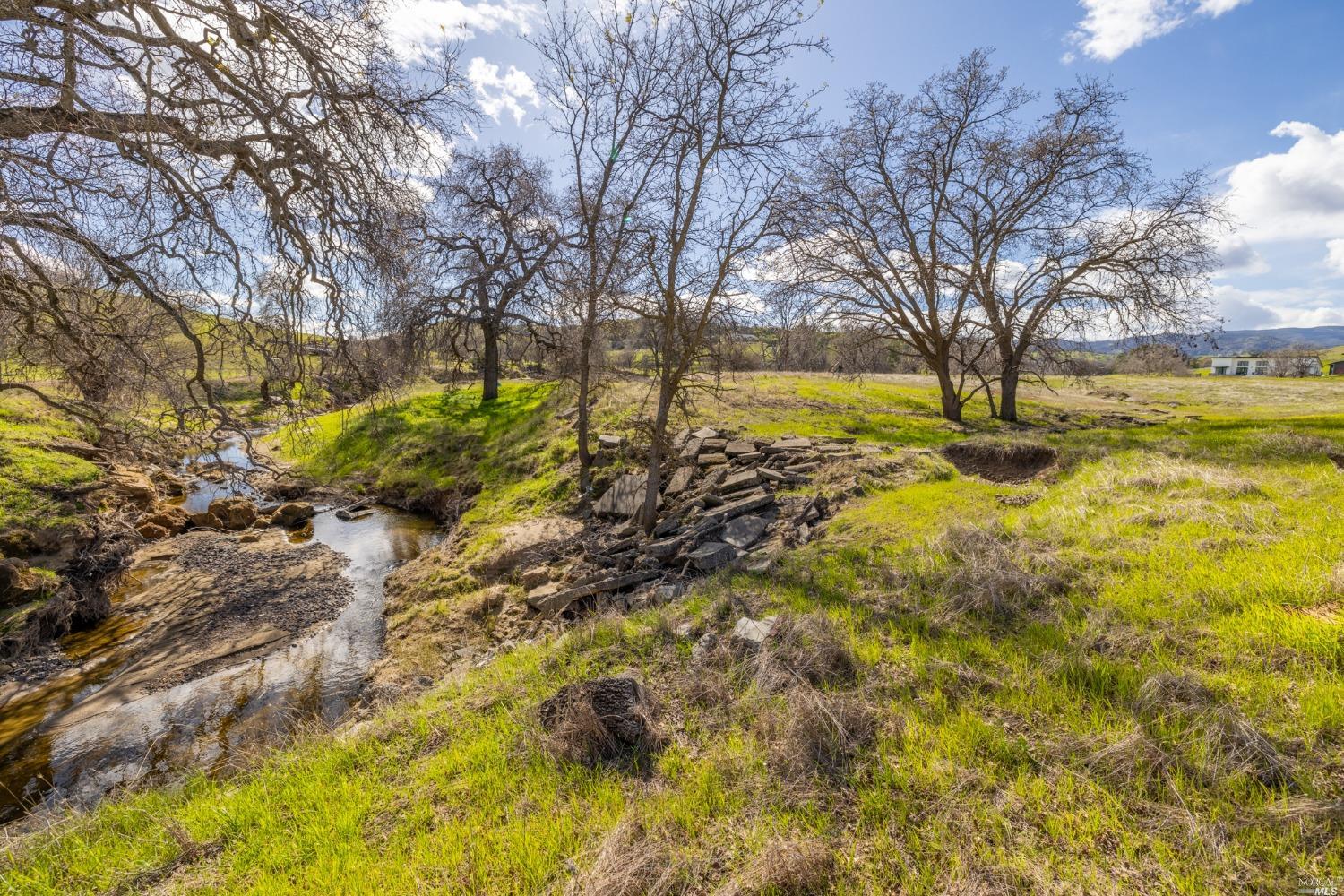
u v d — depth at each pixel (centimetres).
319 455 2364
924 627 532
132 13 578
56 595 1066
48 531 1230
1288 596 479
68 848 424
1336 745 329
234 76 615
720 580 759
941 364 2262
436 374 2859
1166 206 1811
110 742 745
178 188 644
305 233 757
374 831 384
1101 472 980
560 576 1059
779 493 1163
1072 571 591
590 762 416
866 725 404
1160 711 376
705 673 503
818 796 354
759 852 312
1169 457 1123
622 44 1036
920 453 1324
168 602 1177
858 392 2788
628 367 1633
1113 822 309
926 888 286
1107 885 274
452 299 2102
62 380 913
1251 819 295
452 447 2130
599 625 645
